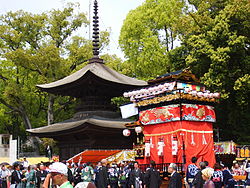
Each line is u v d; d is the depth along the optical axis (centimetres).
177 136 2358
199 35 3850
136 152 2677
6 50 5412
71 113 5847
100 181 1969
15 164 2106
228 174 1574
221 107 4178
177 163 2306
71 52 5378
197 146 2408
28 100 5616
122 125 3397
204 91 2466
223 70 3606
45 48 4975
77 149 3541
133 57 5075
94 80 3447
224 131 4250
